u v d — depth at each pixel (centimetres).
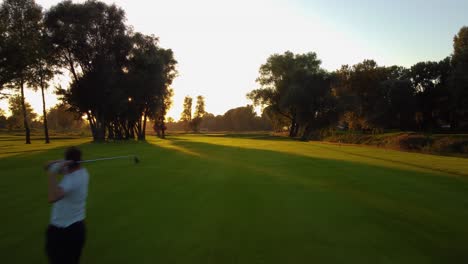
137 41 4528
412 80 6600
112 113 4553
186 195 942
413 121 6406
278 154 2359
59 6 3856
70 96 4150
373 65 5825
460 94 4872
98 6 4125
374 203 860
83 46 4041
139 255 513
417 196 948
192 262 487
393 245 563
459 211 788
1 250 538
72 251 394
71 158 401
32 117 12019
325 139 5331
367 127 5881
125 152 2462
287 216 730
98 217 718
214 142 4325
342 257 509
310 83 5731
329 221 696
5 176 1299
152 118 5434
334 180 1216
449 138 3022
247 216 727
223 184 1120
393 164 1748
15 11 3153
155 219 702
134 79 4406
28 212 770
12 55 2670
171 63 5909
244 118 15050
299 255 515
